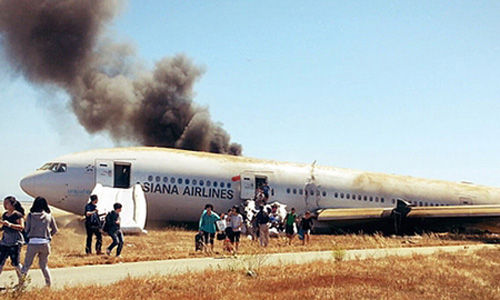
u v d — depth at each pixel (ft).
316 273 47.57
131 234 90.02
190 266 53.11
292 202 116.26
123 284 40.78
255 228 91.61
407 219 108.99
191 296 37.22
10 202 40.81
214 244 77.41
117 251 59.77
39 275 46.55
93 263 54.65
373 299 36.91
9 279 43.88
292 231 83.05
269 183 114.73
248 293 38.34
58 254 62.39
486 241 96.63
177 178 106.11
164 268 51.31
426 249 76.95
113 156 104.63
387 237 105.40
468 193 137.18
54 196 100.01
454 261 59.31
